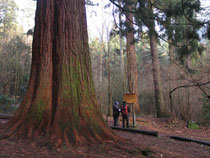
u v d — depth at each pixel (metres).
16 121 4.48
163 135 8.48
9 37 26.39
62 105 4.46
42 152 3.48
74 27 5.09
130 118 13.45
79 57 5.00
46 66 4.86
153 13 8.48
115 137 4.50
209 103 13.48
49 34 5.07
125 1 8.88
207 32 7.14
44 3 5.34
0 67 19.83
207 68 13.00
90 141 4.09
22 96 22.78
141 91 20.39
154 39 9.60
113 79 13.38
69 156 3.42
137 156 3.78
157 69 16.45
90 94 4.93
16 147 3.58
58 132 4.07
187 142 6.81
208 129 11.84
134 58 15.38
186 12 7.78
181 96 14.65
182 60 9.20
